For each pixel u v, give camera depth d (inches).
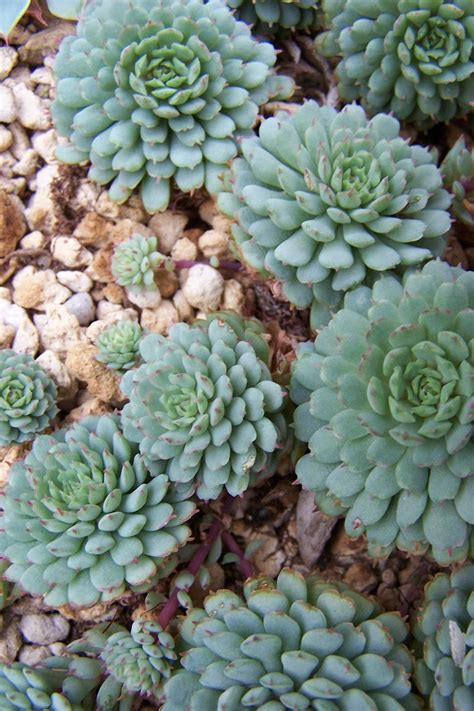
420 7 14.5
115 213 15.2
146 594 13.7
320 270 13.4
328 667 11.9
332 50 15.7
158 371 12.7
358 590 14.0
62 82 14.6
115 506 12.7
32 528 12.6
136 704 13.3
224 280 15.2
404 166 13.6
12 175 15.5
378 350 12.2
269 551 14.4
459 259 15.5
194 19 14.8
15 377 13.8
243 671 11.9
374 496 12.3
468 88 15.2
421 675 12.4
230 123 14.6
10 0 15.4
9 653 13.5
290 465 14.5
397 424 12.2
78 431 13.1
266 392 12.8
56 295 14.8
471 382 11.8
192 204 15.7
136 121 14.2
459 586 12.4
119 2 14.6
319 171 13.4
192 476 12.8
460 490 12.1
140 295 14.8
